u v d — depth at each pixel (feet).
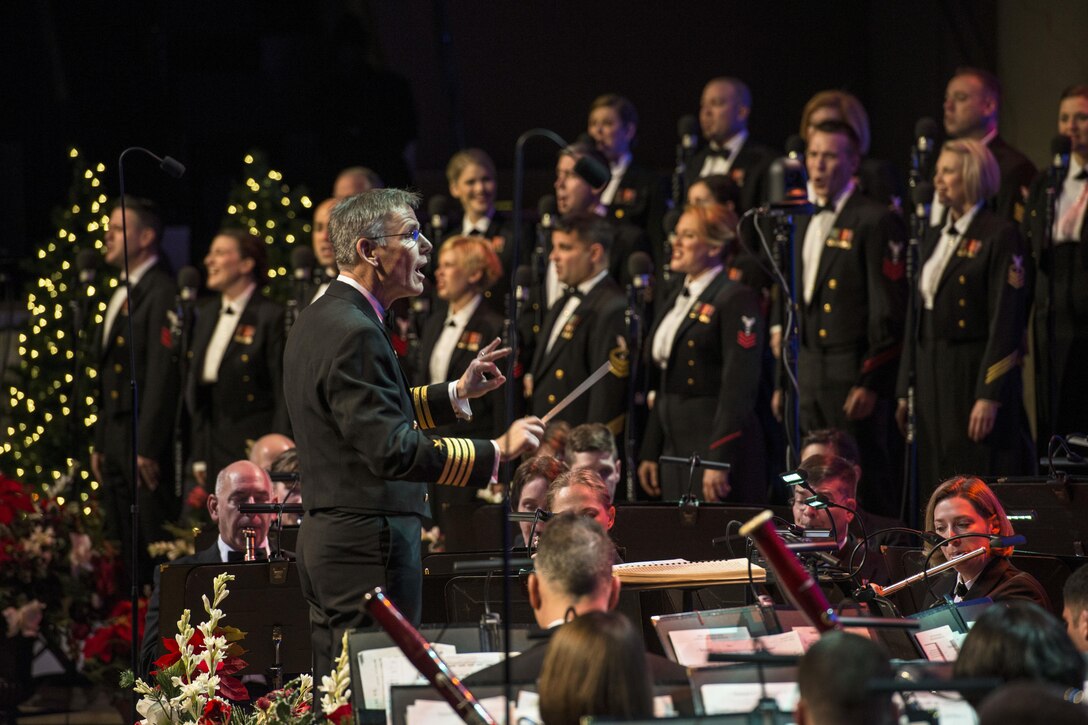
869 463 99.91
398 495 57.41
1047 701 31.17
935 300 96.89
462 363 107.14
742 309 97.66
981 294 95.25
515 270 57.26
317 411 57.11
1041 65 121.19
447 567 65.77
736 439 96.27
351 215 58.65
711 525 75.20
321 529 57.31
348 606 56.59
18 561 97.50
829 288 102.37
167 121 149.59
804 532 61.52
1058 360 98.12
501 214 125.90
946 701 41.34
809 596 42.16
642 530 75.87
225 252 117.80
